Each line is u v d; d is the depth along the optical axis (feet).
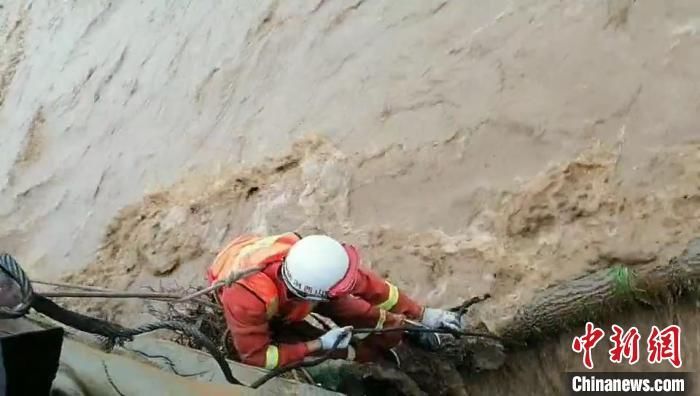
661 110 16.69
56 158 28.81
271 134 23.16
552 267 15.92
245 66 25.52
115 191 25.73
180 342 15.79
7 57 34.94
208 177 23.52
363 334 14.38
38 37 34.30
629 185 15.99
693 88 16.60
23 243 27.04
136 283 22.40
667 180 15.60
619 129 16.99
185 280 21.48
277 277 12.98
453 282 17.06
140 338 13.75
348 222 19.65
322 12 24.79
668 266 14.01
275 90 24.21
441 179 19.01
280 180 21.79
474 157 18.83
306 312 13.78
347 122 21.74
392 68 21.97
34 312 12.92
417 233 18.39
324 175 20.94
